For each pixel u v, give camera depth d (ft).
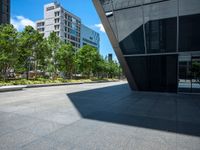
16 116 22.76
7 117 22.22
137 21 47.01
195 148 13.64
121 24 48.96
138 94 48.93
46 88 67.97
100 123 20.16
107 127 18.70
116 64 228.02
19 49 79.66
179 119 22.26
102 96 44.42
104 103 33.78
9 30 73.41
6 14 243.19
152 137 15.92
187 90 47.03
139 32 47.57
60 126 18.81
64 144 14.19
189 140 15.25
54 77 114.32
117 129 18.08
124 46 50.52
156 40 46.19
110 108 28.99
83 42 351.25
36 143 14.32
